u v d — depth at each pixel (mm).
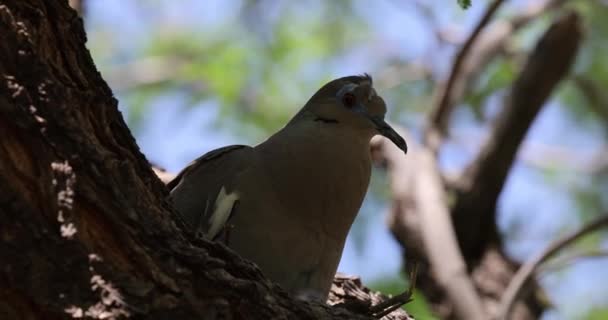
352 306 7449
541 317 12992
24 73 5605
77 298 5535
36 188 5539
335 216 8766
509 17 16031
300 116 9383
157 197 6328
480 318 12062
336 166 8805
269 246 8492
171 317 5855
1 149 5449
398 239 12930
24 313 5473
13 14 5664
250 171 8625
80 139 5719
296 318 6594
